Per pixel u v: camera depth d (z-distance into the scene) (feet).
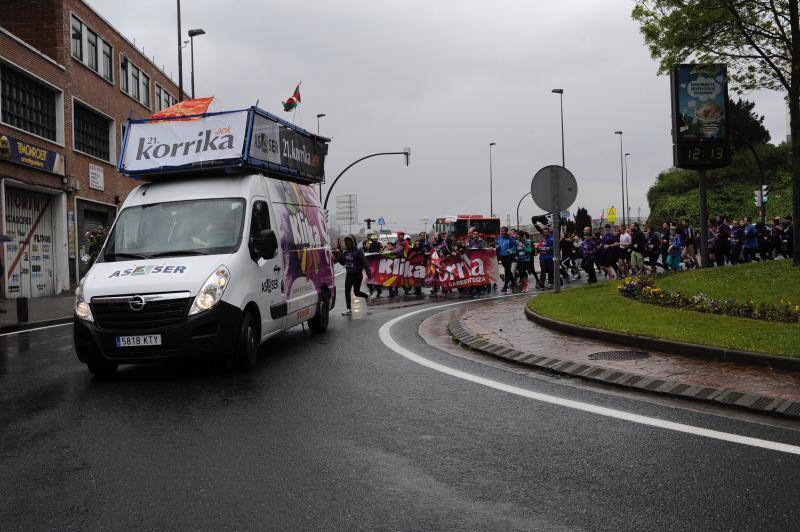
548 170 47.32
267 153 31.89
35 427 18.58
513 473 14.20
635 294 42.45
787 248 87.97
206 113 30.45
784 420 17.90
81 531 11.67
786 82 50.47
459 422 18.19
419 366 26.45
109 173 101.91
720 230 83.51
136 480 14.16
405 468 14.61
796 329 27.86
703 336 27.25
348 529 11.58
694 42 50.52
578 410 19.22
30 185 76.84
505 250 67.97
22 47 75.41
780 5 48.73
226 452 15.94
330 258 40.34
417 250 69.31
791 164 52.11
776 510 12.04
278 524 11.83
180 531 11.61
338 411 19.60
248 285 26.58
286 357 29.37
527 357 26.99
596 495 12.91
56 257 84.94
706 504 12.37
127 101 110.42
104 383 24.81
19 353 33.86
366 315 47.01
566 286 73.26
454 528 11.55
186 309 24.20
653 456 15.08
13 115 74.79
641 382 21.95
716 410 19.02
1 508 12.75
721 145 56.49
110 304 24.29
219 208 28.35
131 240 27.71
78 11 90.94
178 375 25.89
